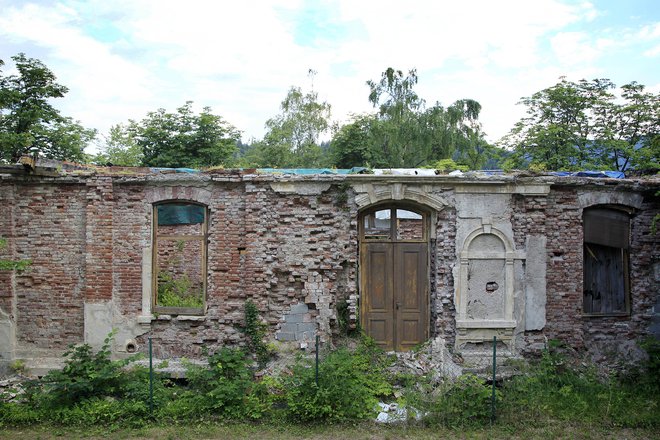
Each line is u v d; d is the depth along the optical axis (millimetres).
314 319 11922
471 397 9867
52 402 9867
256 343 11656
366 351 11773
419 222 14039
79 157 27781
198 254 16484
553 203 12219
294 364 11039
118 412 9711
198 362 11766
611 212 12656
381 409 10000
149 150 30328
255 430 9352
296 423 9617
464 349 12008
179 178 11852
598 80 27297
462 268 11969
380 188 11859
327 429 9406
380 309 12406
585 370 11750
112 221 11961
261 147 37719
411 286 12430
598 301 12711
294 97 39250
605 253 12773
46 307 12133
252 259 11812
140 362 11758
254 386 10266
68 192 12109
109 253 11922
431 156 32281
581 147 26078
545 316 12148
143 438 9047
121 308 11992
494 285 12102
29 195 12148
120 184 11992
